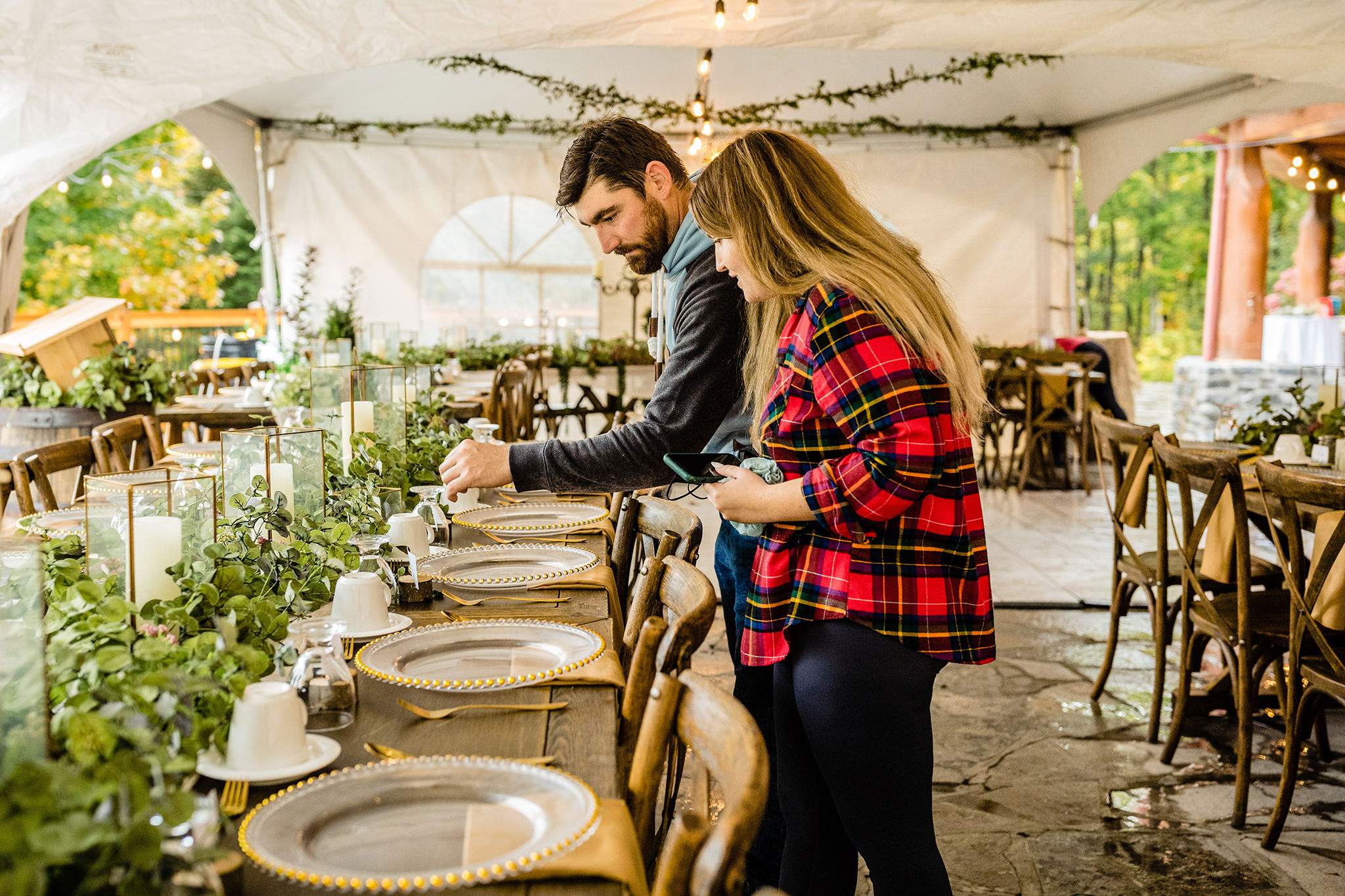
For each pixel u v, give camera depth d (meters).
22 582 0.83
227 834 0.83
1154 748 3.16
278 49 4.40
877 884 1.51
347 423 2.45
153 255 17.23
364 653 1.40
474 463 1.93
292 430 1.68
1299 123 10.27
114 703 0.87
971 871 2.43
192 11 4.28
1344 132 10.20
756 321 1.83
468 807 0.94
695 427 1.95
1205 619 2.93
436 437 2.86
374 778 0.98
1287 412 4.25
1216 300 11.28
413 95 9.16
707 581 1.42
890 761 1.47
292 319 8.96
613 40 4.74
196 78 4.36
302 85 8.75
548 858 0.83
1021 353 8.05
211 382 6.47
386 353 7.16
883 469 1.38
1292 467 3.66
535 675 1.31
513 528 2.30
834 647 1.47
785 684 1.65
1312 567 2.67
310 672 1.19
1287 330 10.38
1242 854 2.51
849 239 1.46
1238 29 4.72
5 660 0.81
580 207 2.10
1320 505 2.29
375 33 4.46
